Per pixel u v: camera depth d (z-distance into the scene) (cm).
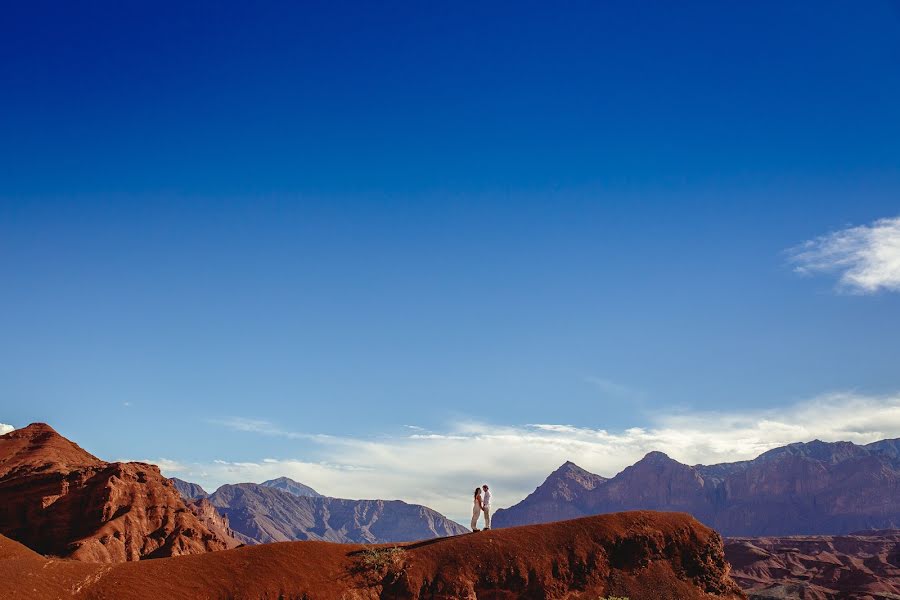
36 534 7506
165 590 4084
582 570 4941
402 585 4597
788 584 18425
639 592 4906
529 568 4831
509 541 5019
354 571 4616
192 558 4456
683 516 5494
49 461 9112
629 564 5084
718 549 5303
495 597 4681
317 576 4488
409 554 4831
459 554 4853
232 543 19412
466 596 4584
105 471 8244
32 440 9962
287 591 4319
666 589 4959
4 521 7594
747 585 19275
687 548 5238
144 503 8244
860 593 16988
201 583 4238
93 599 3834
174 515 8356
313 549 4709
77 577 3950
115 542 7444
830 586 19188
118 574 4097
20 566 3862
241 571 4381
